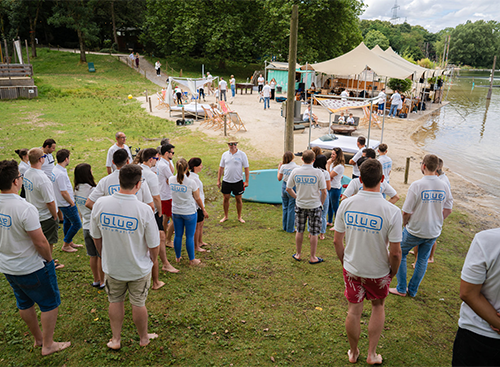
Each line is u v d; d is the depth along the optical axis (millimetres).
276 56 36406
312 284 4730
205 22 36500
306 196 5074
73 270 5004
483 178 11328
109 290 3273
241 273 4977
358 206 3096
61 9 35719
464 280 2207
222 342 3541
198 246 5742
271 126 17828
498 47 101312
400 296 4574
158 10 38469
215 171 10719
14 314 4016
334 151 6645
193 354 3379
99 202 3143
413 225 4223
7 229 3047
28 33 44000
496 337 2168
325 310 4141
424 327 3898
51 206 4438
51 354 3363
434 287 4887
